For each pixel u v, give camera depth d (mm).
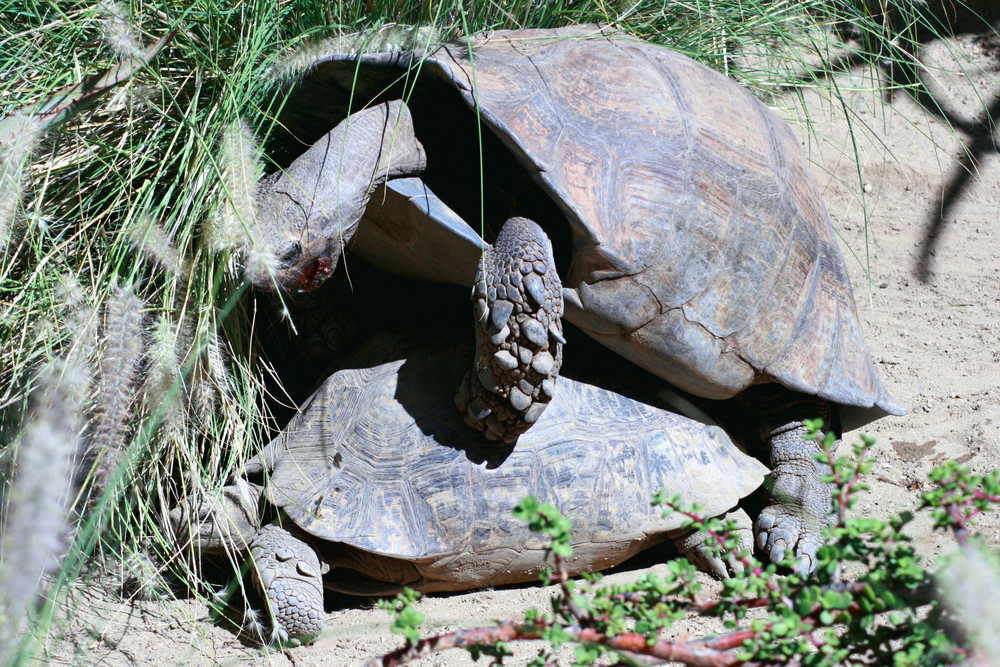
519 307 3809
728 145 4445
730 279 4285
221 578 4355
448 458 4070
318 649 3883
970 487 2375
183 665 3719
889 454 5277
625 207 4039
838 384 4562
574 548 4102
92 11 4242
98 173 4426
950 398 5742
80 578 4105
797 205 4660
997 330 6441
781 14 6309
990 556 2119
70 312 4094
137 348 3520
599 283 4047
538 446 4109
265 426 4430
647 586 2451
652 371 4352
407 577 4109
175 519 4184
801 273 4570
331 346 4762
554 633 2166
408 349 4430
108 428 3402
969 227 7605
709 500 4219
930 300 6852
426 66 4078
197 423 4246
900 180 7973
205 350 4102
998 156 8266
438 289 4871
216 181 4152
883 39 6762
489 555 4047
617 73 4395
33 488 2445
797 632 2275
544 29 5008
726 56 5980
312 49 4320
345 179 3963
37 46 4438
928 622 2193
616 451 4180
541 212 4121
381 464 4086
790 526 4453
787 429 4668
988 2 9602
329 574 4223
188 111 4254
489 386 3891
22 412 3936
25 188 4125
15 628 2596
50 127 3896
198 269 4148
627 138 4172
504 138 3939
